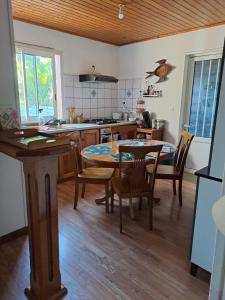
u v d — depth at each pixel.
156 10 2.89
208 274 1.78
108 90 4.83
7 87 2.00
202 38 3.59
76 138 2.72
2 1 1.87
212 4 2.69
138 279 1.72
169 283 1.69
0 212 2.08
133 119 4.61
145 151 2.14
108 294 1.58
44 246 1.45
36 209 1.37
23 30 3.36
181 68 3.91
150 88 4.38
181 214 2.69
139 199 2.78
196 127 4.05
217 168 1.52
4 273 1.77
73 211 2.73
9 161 2.07
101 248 2.06
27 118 3.68
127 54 4.67
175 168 2.98
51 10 2.93
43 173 1.34
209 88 3.79
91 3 2.70
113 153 2.58
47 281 1.51
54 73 3.90
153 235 2.28
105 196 2.88
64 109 4.12
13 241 2.16
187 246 2.11
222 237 1.16
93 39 4.29
